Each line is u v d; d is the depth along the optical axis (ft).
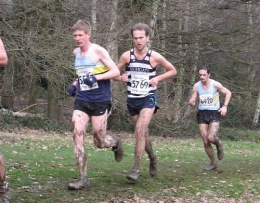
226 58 78.18
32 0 55.77
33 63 58.23
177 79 74.18
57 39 55.98
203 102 32.94
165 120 76.69
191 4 68.44
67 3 55.77
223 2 71.67
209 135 32.55
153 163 26.48
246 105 90.94
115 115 78.07
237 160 44.06
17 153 37.93
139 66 23.68
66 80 62.03
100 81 21.59
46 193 20.88
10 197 18.02
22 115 74.02
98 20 59.93
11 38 55.11
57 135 66.54
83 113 21.67
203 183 26.55
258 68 80.84
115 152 23.95
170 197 21.91
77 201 19.66
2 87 68.49
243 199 23.26
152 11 64.64
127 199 20.62
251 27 74.08
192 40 73.87
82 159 21.45
